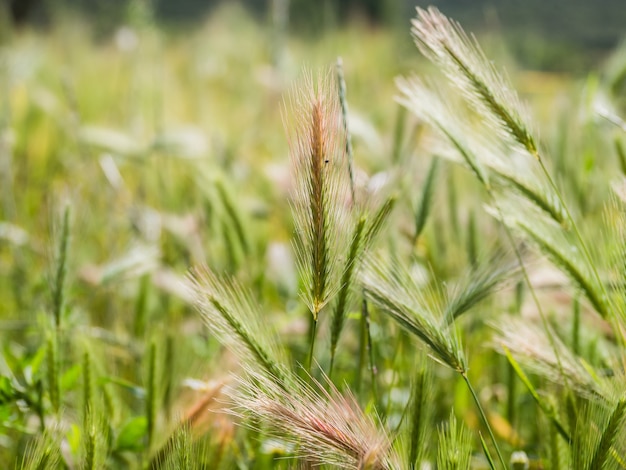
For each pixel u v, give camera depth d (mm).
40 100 1551
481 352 842
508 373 764
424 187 769
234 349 618
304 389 599
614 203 649
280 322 846
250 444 695
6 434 766
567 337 769
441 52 652
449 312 667
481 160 692
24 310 942
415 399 635
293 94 587
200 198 991
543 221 693
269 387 592
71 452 685
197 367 770
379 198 639
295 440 595
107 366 822
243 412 613
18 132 1431
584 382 671
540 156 679
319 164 583
